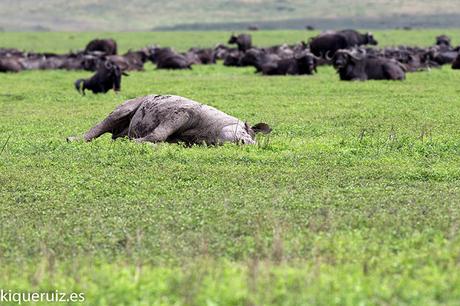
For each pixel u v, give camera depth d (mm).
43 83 154375
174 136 66250
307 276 33750
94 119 93000
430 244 39688
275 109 101062
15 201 50719
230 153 62250
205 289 33031
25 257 39406
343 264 36750
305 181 55031
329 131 79875
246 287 32938
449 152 65875
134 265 37469
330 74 174375
